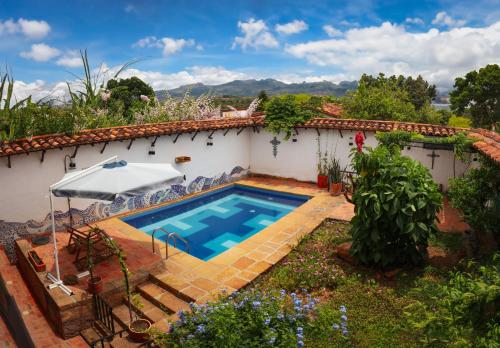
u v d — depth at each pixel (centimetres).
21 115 985
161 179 734
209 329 456
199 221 1134
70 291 614
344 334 498
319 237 913
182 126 1266
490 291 298
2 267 822
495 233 688
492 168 758
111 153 1082
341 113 2408
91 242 743
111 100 1587
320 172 1420
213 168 1442
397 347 478
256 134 1591
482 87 3781
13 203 888
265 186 1441
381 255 689
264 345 440
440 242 806
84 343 575
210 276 712
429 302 566
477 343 302
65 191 650
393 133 1162
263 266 753
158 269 737
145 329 555
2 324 738
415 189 658
